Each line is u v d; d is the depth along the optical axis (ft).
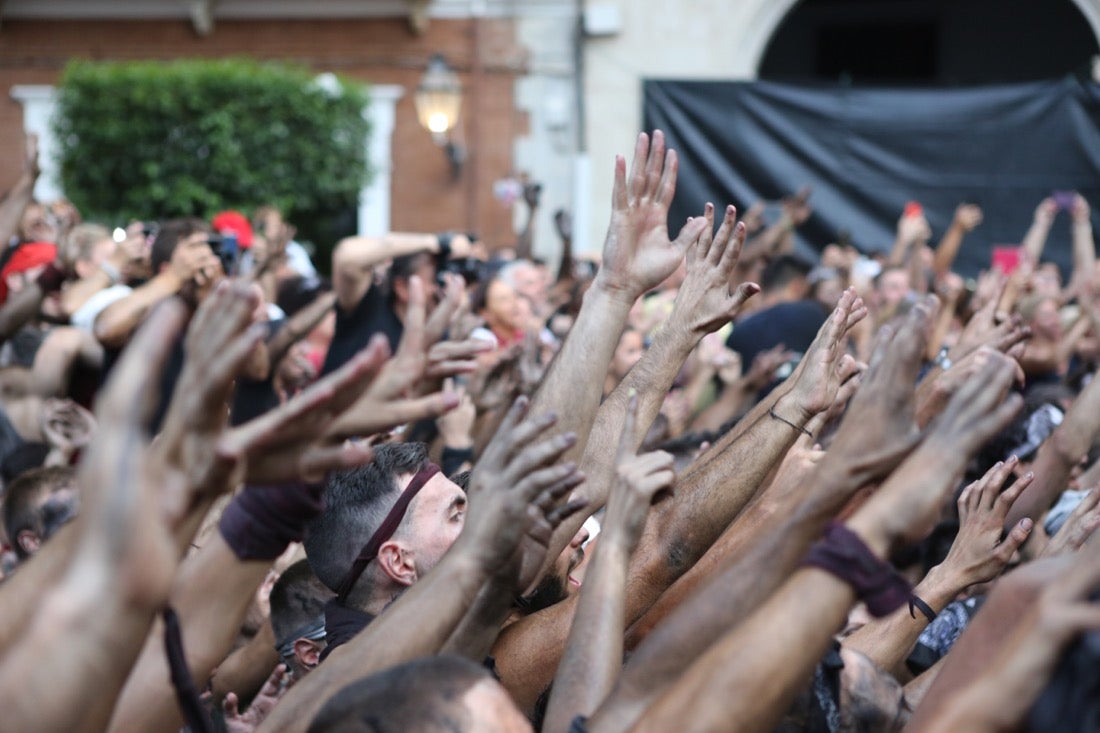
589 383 11.28
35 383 23.22
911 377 7.34
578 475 8.51
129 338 21.47
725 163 57.06
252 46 66.74
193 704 7.47
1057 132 55.67
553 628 10.91
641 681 7.80
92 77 56.70
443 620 8.41
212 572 8.32
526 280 32.27
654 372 12.23
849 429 7.43
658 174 11.86
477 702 7.45
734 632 7.04
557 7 65.00
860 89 56.59
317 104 57.72
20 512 15.16
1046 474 13.92
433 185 65.87
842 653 9.48
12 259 29.89
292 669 13.43
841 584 6.88
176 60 66.39
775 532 7.66
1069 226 55.36
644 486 8.82
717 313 12.25
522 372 19.88
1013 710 6.09
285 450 7.16
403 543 11.63
